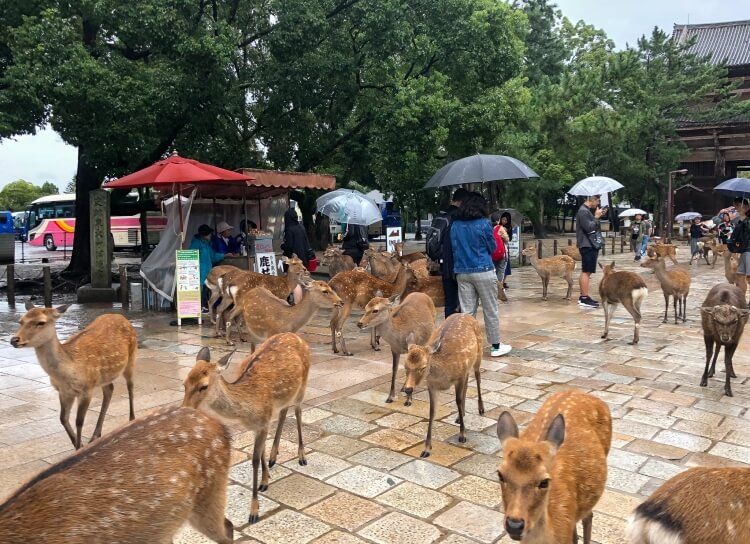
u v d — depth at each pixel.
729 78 36.41
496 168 9.67
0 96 12.03
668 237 28.25
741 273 9.57
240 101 15.62
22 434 5.29
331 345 8.73
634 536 2.46
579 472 2.97
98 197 13.72
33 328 4.41
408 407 5.93
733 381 6.70
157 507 2.64
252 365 4.21
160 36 12.91
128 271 19.31
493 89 17.89
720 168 33.94
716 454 4.75
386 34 14.62
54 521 2.34
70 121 12.54
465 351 4.97
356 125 17.97
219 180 9.96
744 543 2.38
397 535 3.64
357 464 4.62
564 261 12.60
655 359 7.64
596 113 23.95
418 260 12.30
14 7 13.45
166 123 14.09
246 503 4.04
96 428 5.14
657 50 31.72
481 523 3.76
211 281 9.78
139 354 8.22
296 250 12.13
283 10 14.23
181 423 2.95
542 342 8.63
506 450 2.64
